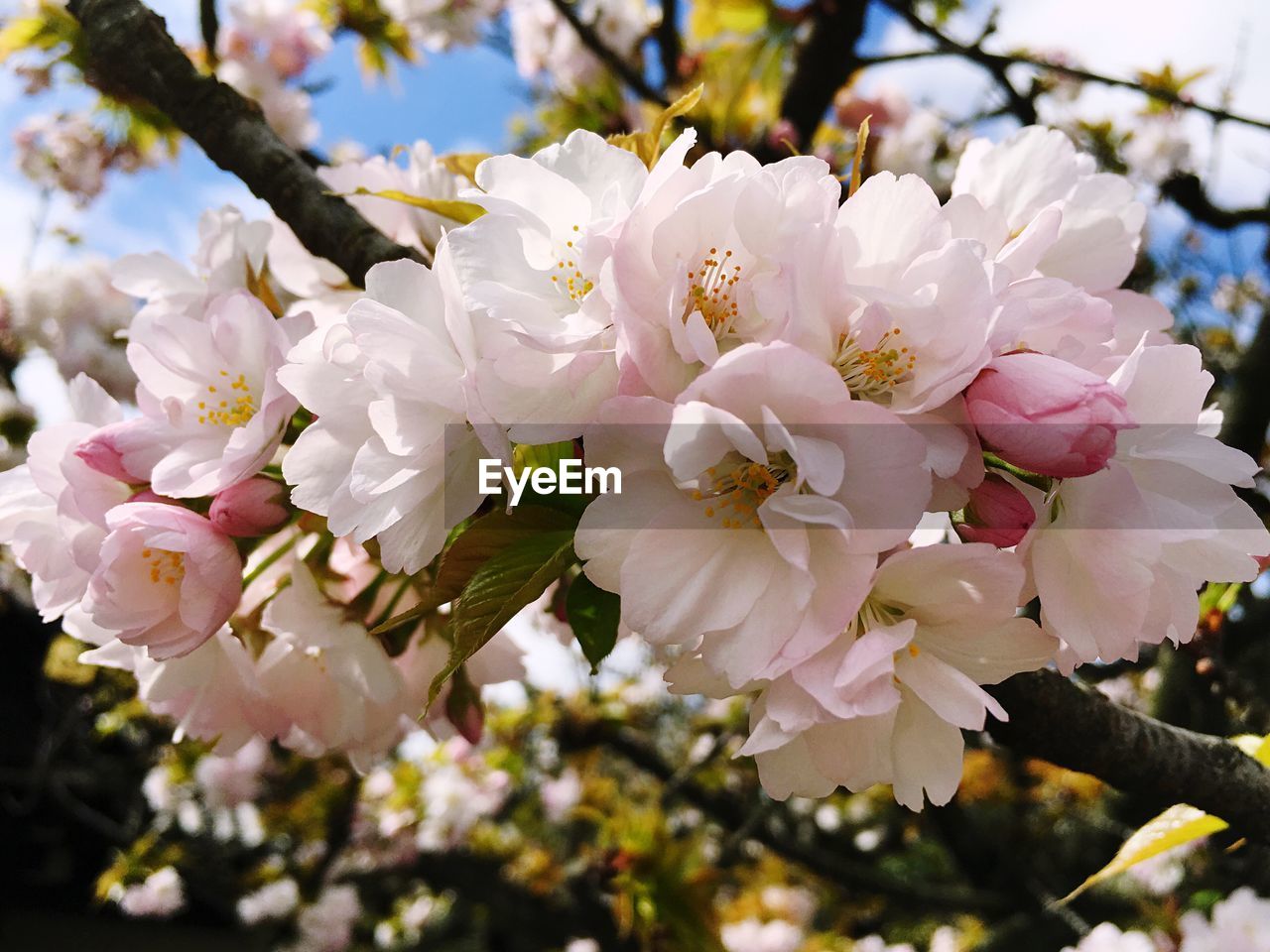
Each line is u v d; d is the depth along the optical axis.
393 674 0.21
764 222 0.15
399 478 0.17
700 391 0.14
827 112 0.72
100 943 1.72
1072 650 0.16
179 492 0.18
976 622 0.16
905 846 1.34
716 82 0.64
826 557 0.15
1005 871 0.85
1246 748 0.24
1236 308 0.75
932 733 0.17
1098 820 0.79
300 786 1.30
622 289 0.15
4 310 0.80
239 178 0.26
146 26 0.27
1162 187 0.65
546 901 1.28
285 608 0.21
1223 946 0.40
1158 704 0.37
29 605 1.15
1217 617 0.32
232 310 0.20
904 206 0.15
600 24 0.77
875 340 0.15
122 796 1.34
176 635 0.18
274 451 0.19
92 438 0.19
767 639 0.15
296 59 0.69
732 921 1.24
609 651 0.19
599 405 0.16
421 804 1.11
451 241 0.16
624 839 0.58
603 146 0.17
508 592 0.16
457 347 0.16
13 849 1.69
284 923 1.24
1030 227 0.17
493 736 1.03
